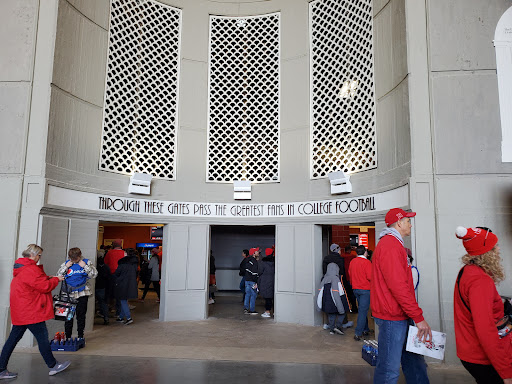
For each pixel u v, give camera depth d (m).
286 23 9.00
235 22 9.34
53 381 4.34
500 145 5.58
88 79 7.32
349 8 8.00
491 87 5.72
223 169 9.13
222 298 11.95
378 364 3.24
